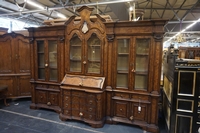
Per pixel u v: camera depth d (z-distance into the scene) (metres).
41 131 2.64
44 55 3.39
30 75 3.73
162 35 2.47
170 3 5.34
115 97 2.86
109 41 2.76
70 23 3.01
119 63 2.87
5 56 3.93
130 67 2.71
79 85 2.88
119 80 2.89
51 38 3.26
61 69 3.23
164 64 3.51
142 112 2.71
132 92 2.74
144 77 2.74
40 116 3.23
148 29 2.53
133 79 2.72
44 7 5.12
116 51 2.77
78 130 2.69
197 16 6.83
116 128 2.77
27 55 4.05
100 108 2.76
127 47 2.78
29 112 3.43
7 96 4.01
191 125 2.31
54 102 3.41
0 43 3.88
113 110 2.91
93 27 2.83
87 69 2.97
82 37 2.93
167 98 2.82
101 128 2.77
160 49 2.50
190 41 14.44
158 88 2.59
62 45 3.13
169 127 2.48
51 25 3.33
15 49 3.96
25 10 5.44
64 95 3.01
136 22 2.55
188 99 2.29
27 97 4.20
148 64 2.62
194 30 8.38
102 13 6.24
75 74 3.09
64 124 2.90
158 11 6.35
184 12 6.35
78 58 3.16
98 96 2.72
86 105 2.85
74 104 2.96
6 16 6.52
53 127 2.79
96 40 2.93
